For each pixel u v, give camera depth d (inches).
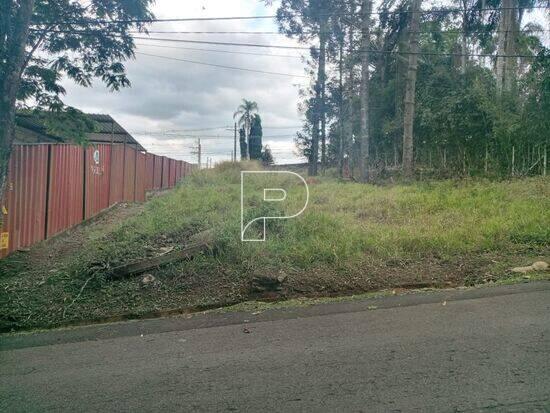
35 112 302.0
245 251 254.2
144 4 286.8
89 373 136.1
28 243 322.0
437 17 757.3
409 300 196.1
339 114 1020.5
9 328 188.2
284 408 109.5
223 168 806.5
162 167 1044.5
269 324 173.6
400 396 113.0
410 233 285.3
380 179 693.9
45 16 275.0
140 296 215.3
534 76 579.2
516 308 176.4
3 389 127.4
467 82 675.4
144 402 116.0
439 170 638.5
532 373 122.5
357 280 224.4
